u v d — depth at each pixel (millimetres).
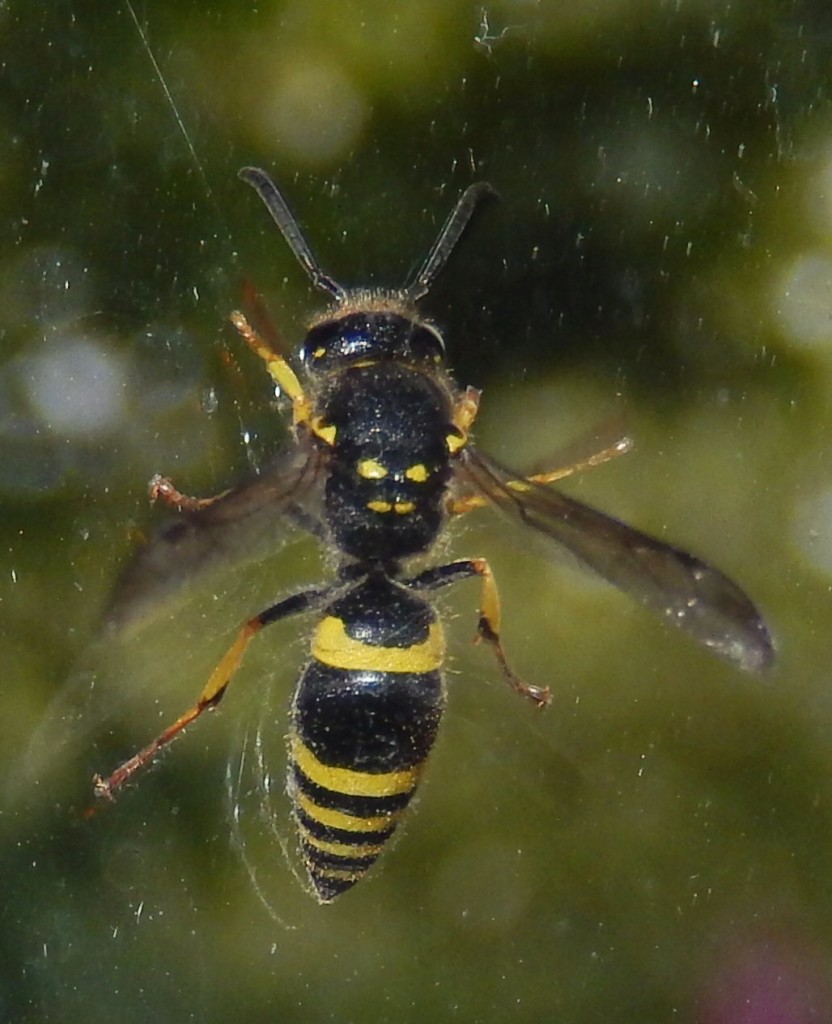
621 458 121
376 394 110
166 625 116
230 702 116
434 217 117
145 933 116
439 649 109
